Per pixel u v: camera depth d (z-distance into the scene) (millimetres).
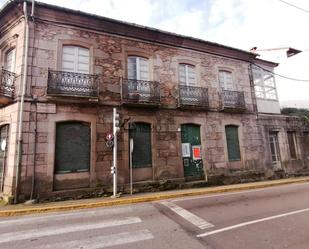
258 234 4145
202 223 4867
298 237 3955
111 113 8945
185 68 11227
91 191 7957
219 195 8203
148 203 7148
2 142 8125
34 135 7477
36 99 7660
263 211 5719
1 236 4355
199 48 11625
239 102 12086
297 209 5836
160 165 9570
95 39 9156
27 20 7953
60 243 3971
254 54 13320
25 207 6359
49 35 8273
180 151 10133
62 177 7742
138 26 9742
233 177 11109
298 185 10383
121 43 9695
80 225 4949
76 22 8797
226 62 12531
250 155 12086
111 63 9297
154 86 9781
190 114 10727
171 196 7957
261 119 13016
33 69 7812
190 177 10148
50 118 7816
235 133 12094
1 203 6938
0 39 9180
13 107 7715
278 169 13047
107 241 4008
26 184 7125
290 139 14336
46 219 5484
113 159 8445
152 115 9805
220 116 11570
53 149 7676
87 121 8430
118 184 8539
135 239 4059
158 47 10570
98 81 8578
